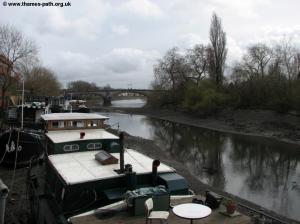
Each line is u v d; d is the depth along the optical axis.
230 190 19.95
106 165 9.89
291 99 45.91
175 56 74.50
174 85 74.50
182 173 22.50
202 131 48.19
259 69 70.25
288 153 31.42
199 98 62.56
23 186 14.88
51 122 13.63
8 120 26.31
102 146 11.95
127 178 8.75
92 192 8.61
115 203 8.07
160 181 9.32
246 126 47.66
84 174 9.00
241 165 26.70
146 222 7.02
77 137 12.26
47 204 10.74
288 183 21.59
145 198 7.61
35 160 16.19
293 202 17.80
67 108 38.69
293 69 63.91
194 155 30.66
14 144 17.45
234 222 7.38
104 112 87.06
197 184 19.67
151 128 52.69
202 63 70.56
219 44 67.25
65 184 8.38
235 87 60.88
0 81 36.84
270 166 26.34
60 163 10.10
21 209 12.24
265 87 53.56
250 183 21.55
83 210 8.58
